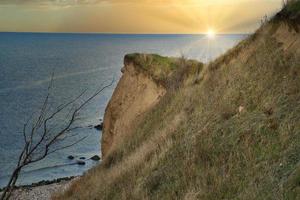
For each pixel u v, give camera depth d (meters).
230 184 7.11
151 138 13.42
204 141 9.09
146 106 22.45
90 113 72.88
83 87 111.44
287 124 7.62
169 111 15.05
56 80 127.25
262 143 7.62
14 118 68.75
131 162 12.14
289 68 9.36
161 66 23.41
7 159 47.72
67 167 45.00
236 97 10.01
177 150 9.86
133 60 25.58
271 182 6.34
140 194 9.12
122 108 25.48
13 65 174.38
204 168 8.23
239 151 7.88
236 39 13.54
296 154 6.66
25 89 106.38
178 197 7.97
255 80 10.00
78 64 183.12
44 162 45.84
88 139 55.09
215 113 10.20
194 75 16.03
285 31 10.70
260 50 11.04
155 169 9.91
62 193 17.28
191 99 13.28
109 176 13.02
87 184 15.00
